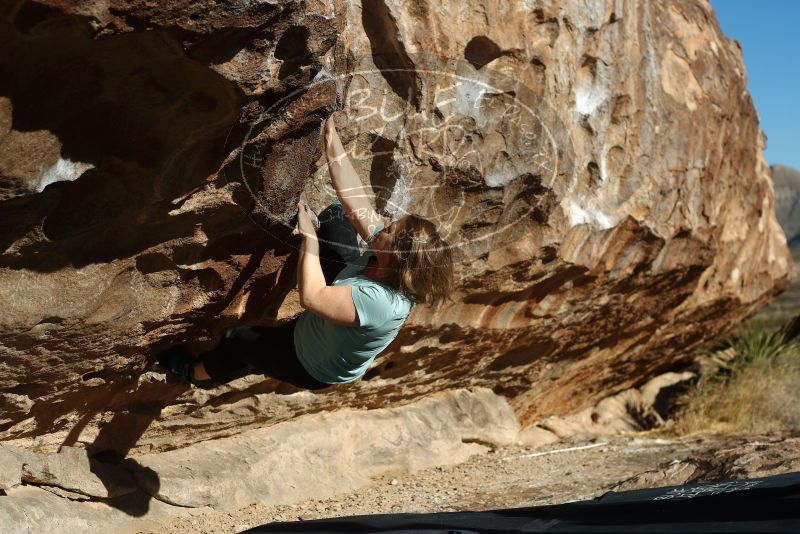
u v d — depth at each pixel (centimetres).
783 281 1091
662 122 582
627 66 522
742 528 298
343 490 526
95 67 246
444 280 335
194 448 472
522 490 534
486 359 631
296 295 388
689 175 634
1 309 286
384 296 322
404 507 487
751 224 905
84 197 277
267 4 250
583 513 358
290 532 361
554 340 682
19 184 252
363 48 354
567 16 447
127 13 230
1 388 324
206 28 245
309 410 527
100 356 343
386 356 519
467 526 355
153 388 400
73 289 302
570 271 561
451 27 381
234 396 451
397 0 357
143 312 334
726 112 683
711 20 714
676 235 658
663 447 704
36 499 373
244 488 469
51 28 226
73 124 254
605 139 519
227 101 271
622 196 559
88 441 405
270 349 344
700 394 927
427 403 651
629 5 522
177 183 290
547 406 833
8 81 234
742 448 564
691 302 851
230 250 338
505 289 531
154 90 261
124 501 414
